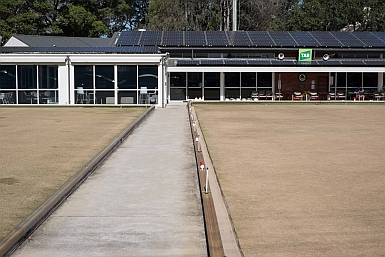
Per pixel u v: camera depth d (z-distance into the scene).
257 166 9.42
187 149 11.77
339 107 26.23
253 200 6.98
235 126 16.28
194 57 32.72
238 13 53.00
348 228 5.78
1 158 10.03
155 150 11.63
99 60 26.48
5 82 27.12
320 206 6.69
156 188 7.93
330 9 52.53
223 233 5.61
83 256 5.04
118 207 6.82
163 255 5.10
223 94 32.91
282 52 32.69
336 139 13.17
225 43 32.75
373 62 32.16
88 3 54.00
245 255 4.98
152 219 6.28
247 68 30.67
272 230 5.71
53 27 49.12
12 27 47.56
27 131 14.58
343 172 8.88
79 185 8.08
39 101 27.08
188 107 25.12
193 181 8.44
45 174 8.49
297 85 33.41
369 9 53.00
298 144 12.23
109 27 57.47
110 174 8.97
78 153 10.66
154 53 27.00
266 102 29.45
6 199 6.86
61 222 6.14
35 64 26.91
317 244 5.27
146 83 26.89
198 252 5.18
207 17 53.84
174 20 50.97
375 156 10.52
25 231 5.53
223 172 8.87
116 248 5.28
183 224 6.09
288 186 7.81
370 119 19.03
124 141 13.09
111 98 27.00
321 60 32.59
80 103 27.03
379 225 5.89
